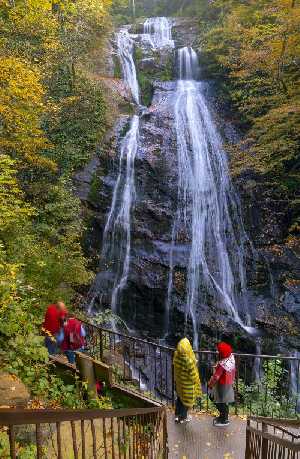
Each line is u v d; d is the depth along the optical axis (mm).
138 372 13250
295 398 12016
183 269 17188
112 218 17547
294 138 18156
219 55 23094
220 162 20047
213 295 16984
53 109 15617
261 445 5422
